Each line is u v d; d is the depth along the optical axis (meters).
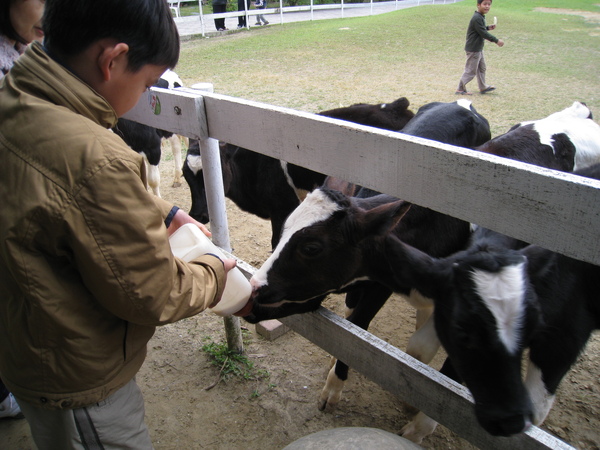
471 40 9.06
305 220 2.43
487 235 2.38
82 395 1.39
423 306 2.62
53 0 1.16
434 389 1.92
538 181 1.40
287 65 12.40
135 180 1.20
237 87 10.30
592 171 2.61
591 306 2.32
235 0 22.48
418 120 3.56
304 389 2.92
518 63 12.12
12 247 1.18
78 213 1.15
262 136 2.21
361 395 2.93
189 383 2.93
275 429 2.65
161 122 2.70
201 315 3.51
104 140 1.18
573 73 10.92
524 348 1.87
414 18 18.91
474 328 1.80
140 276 1.22
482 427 1.80
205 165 2.58
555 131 3.57
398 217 2.34
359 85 10.27
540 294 2.02
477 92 9.54
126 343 1.43
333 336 2.29
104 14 1.14
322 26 18.61
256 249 4.62
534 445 1.71
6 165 1.18
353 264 2.52
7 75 1.26
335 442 1.70
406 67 11.96
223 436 2.60
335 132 1.89
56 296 1.25
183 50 14.73
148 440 1.65
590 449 2.58
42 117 1.17
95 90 1.26
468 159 1.53
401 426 2.71
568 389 2.95
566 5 23.95
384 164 1.78
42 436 1.51
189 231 1.71
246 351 3.20
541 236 1.45
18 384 1.40
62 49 1.21
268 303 2.47
